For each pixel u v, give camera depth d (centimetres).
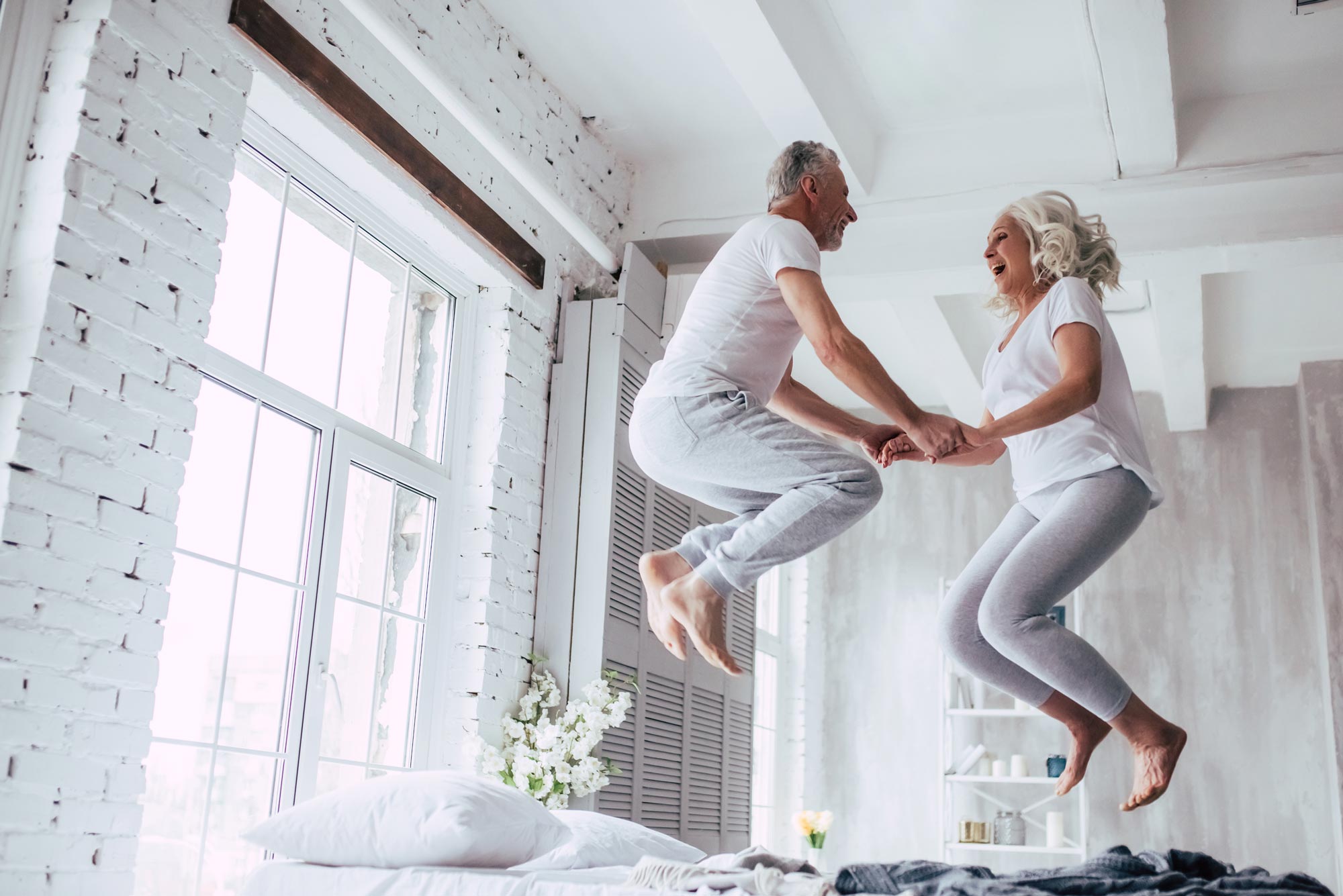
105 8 242
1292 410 589
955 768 578
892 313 557
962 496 643
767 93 388
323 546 319
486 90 387
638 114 448
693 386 210
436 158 356
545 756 357
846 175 428
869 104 429
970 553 632
